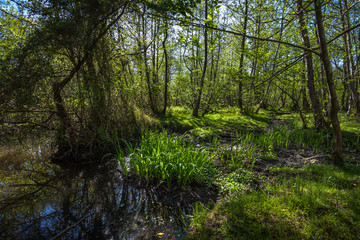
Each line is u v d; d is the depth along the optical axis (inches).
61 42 200.8
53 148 249.0
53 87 212.4
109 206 147.4
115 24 241.4
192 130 361.4
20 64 180.1
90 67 236.1
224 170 189.6
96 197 160.4
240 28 448.8
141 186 171.3
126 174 187.8
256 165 200.5
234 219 109.7
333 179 148.0
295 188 135.0
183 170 166.6
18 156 244.8
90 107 239.5
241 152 213.2
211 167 188.9
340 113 516.4
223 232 101.6
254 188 149.5
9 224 129.8
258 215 109.7
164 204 144.9
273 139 272.4
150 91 457.7
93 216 136.3
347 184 139.0
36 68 190.9
